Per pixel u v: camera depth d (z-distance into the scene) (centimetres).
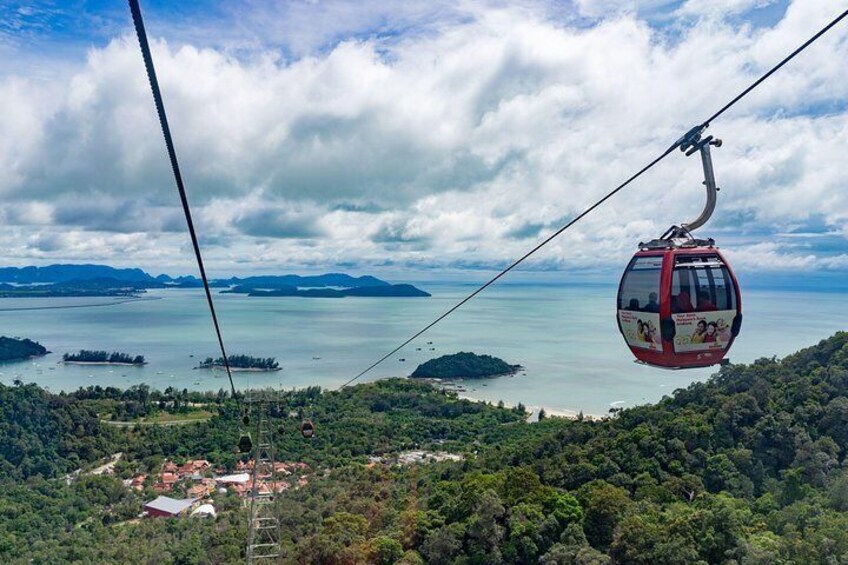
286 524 7056
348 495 8088
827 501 5059
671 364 1562
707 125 1317
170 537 8750
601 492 5381
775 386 7262
